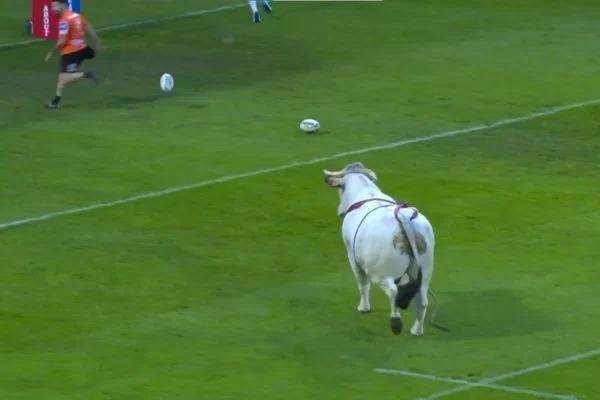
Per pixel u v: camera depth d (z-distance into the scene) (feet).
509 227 86.02
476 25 137.08
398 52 127.24
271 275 78.59
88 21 137.90
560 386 63.98
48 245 82.38
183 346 69.00
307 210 88.58
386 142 101.86
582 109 110.52
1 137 101.86
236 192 91.35
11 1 146.00
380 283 68.69
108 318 72.54
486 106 111.14
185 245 82.84
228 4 144.66
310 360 67.46
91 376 65.31
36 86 116.06
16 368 66.18
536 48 128.98
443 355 67.87
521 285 76.95
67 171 94.99
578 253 81.76
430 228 68.39
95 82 110.22
